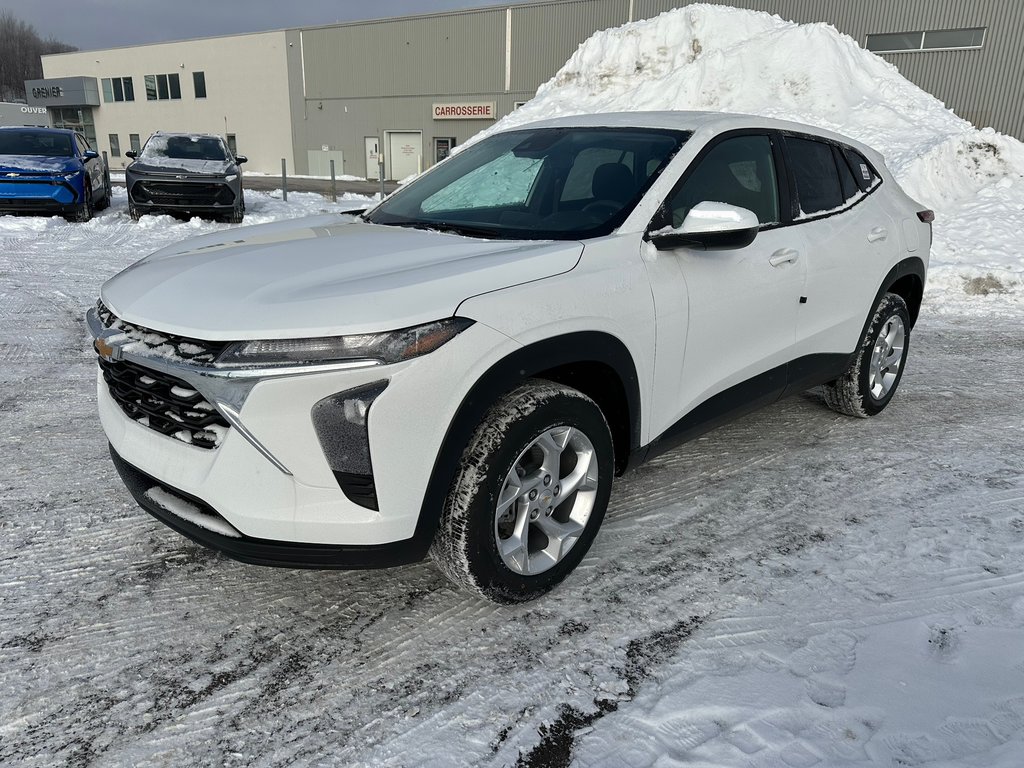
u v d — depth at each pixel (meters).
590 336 2.30
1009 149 11.68
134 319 2.11
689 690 2.00
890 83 17.09
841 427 4.06
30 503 3.03
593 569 2.62
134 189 11.55
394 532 2.01
